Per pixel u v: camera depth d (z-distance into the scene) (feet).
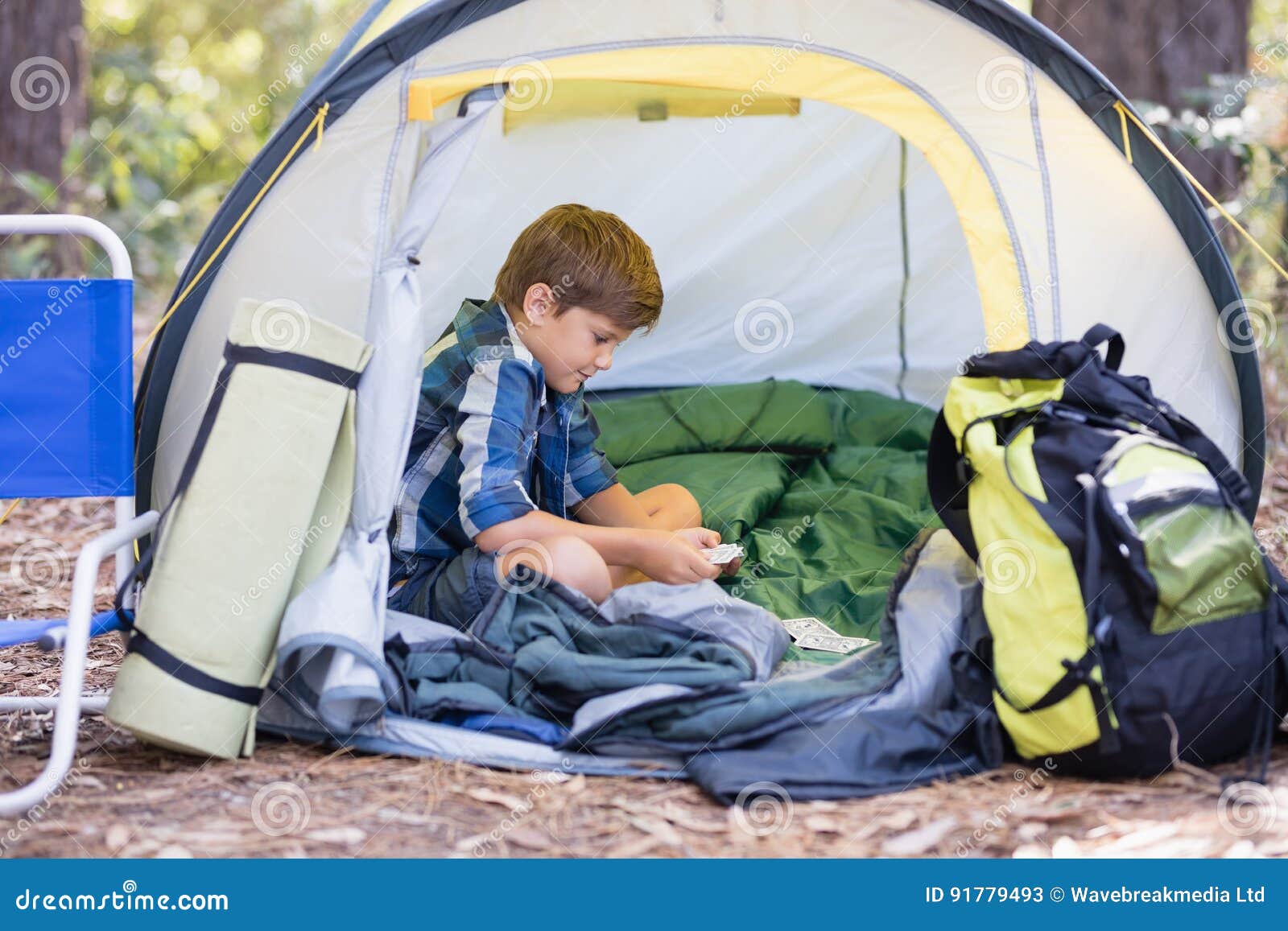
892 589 6.97
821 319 12.02
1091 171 7.77
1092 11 14.80
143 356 16.05
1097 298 7.70
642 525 8.24
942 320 11.89
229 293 7.34
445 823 5.75
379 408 6.66
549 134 10.94
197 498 6.24
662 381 11.91
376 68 7.11
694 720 6.22
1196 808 5.90
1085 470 6.26
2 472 6.80
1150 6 14.57
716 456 10.54
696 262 11.82
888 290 12.00
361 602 6.32
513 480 7.06
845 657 7.12
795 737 6.20
